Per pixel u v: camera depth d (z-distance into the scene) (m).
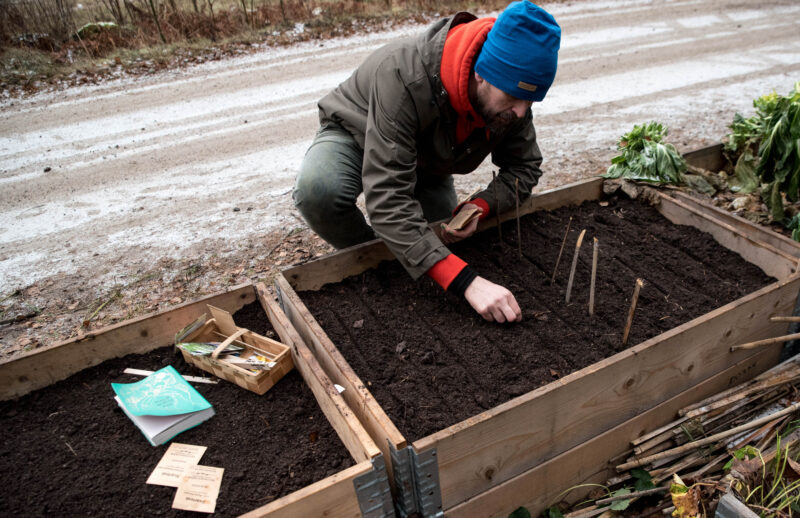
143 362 2.30
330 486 1.55
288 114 6.41
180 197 4.67
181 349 2.23
